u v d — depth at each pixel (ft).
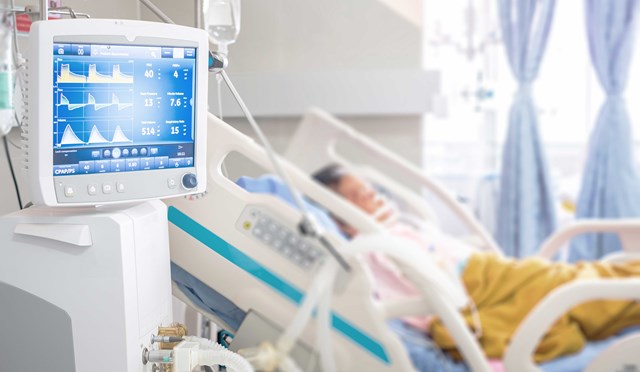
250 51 8.50
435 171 9.55
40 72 3.14
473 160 9.60
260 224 4.52
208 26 4.62
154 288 3.62
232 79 7.55
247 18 8.41
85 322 3.29
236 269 4.50
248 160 6.02
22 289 3.33
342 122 9.01
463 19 9.42
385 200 8.88
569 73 9.43
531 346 5.93
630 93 9.29
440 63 9.49
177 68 3.57
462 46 9.45
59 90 3.21
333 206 6.20
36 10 3.93
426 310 6.22
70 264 3.28
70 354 3.32
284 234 4.59
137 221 3.42
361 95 8.90
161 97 3.52
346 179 8.92
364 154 8.98
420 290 6.19
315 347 4.85
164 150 3.56
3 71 3.76
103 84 3.33
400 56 9.00
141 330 3.43
